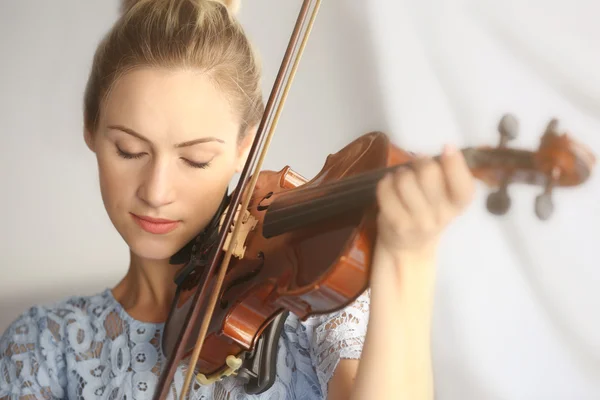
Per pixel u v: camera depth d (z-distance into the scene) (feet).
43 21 8.05
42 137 8.07
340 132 7.74
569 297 6.79
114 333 4.46
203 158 3.91
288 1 7.80
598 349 6.67
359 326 4.02
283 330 4.25
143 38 3.88
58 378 4.51
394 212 2.85
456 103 7.35
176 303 4.17
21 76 8.07
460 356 7.17
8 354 4.55
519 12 7.09
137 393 4.32
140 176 3.92
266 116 3.92
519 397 6.97
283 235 3.65
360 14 7.67
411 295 3.03
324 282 3.12
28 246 7.99
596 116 6.72
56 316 4.57
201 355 3.82
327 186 3.44
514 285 7.02
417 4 7.51
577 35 6.83
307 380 4.27
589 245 6.69
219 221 4.07
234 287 3.78
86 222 8.05
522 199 6.97
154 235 4.00
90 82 4.17
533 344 6.93
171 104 3.83
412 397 3.09
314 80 7.79
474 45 7.30
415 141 7.49
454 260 7.22
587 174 2.48
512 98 7.11
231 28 4.07
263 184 4.30
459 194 2.73
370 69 7.65
